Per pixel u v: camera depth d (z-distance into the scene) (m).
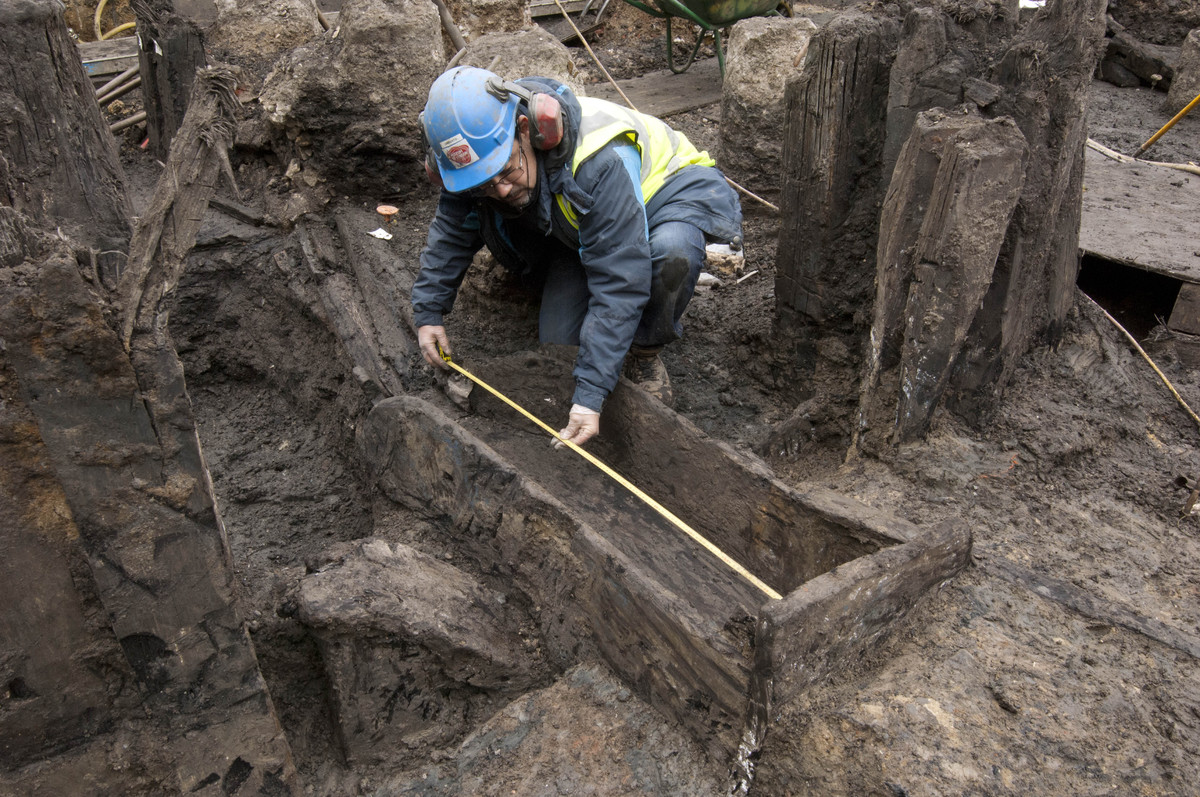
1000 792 1.60
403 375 3.27
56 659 1.52
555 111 2.45
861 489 2.55
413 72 3.91
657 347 3.16
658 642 1.90
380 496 2.71
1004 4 2.76
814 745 1.71
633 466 2.80
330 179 4.06
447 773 1.94
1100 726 1.74
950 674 1.84
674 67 6.52
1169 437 2.89
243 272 4.02
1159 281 4.09
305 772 2.06
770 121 4.45
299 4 5.29
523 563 2.25
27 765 1.58
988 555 2.22
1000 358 2.66
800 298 3.15
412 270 3.70
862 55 2.73
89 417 1.40
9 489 1.38
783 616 1.62
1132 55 6.54
